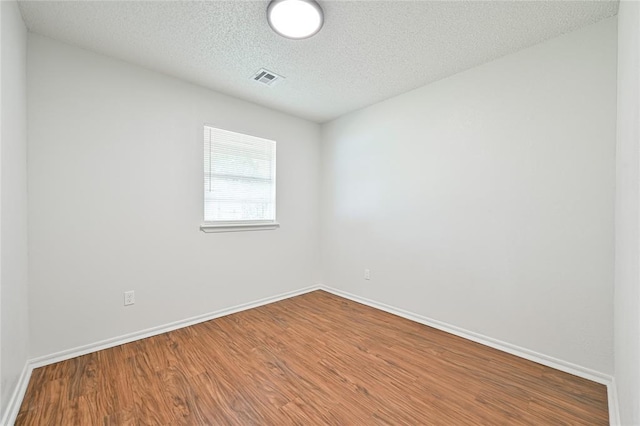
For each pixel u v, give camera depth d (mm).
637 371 980
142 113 2389
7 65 1470
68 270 2051
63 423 1441
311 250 3852
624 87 1398
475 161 2381
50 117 1973
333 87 2789
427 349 2232
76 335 2084
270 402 1608
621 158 1457
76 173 2080
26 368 1792
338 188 3682
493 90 2273
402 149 2943
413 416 1507
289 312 3045
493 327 2277
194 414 1510
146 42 2047
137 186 2365
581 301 1871
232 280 3020
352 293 3502
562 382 1797
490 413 1528
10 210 1509
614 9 1686
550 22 1816
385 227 3119
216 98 2863
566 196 1929
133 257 2350
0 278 1351
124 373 1870
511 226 2180
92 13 1742
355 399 1638
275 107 3311
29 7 1678
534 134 2061
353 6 1680
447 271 2576
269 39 2008
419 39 2006
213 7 1699
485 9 1703
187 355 2115
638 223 1000
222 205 2967
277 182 3434
